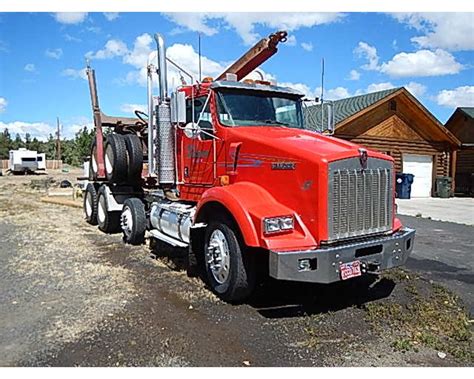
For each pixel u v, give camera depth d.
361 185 4.29
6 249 6.98
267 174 4.53
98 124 8.90
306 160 4.14
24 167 40.16
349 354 3.42
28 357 3.29
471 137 24.06
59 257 6.45
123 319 4.04
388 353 3.44
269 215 4.09
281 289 4.96
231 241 4.51
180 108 5.24
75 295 4.71
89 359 3.27
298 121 5.82
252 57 6.32
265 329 3.87
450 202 17.06
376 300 4.64
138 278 5.38
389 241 4.40
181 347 3.49
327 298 4.70
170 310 4.30
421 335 3.74
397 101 18.59
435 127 19.22
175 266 5.90
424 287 5.14
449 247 7.67
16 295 4.70
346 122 16.95
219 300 4.61
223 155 5.18
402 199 18.16
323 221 4.07
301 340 3.65
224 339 3.65
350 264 4.11
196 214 5.01
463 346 3.58
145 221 7.30
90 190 9.55
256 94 5.52
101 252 6.80
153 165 6.34
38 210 12.31
